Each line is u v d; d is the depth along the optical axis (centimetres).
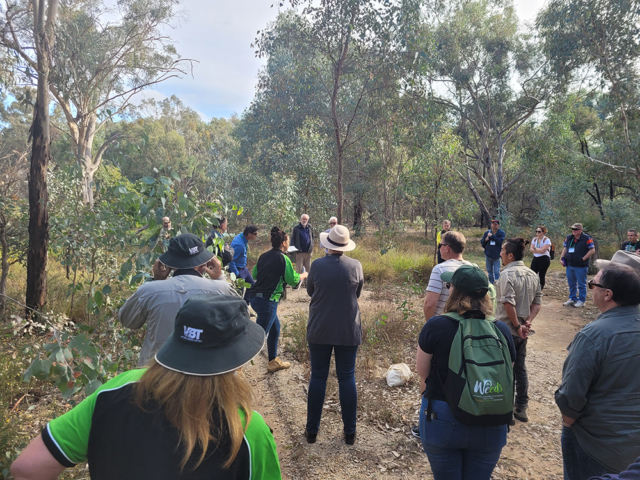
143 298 260
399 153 2014
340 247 363
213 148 4128
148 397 101
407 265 1172
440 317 229
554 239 1892
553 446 369
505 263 416
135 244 429
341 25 1233
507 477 326
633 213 1705
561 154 2050
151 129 4706
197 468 96
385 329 639
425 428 227
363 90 1369
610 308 229
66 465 105
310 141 1800
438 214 1500
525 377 411
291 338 621
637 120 1595
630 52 1510
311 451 350
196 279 272
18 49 650
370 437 372
